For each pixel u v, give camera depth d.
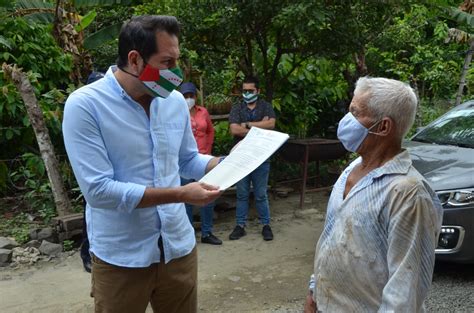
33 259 4.90
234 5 6.05
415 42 10.51
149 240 2.18
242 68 7.17
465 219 4.07
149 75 2.00
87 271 4.63
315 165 8.15
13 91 6.25
